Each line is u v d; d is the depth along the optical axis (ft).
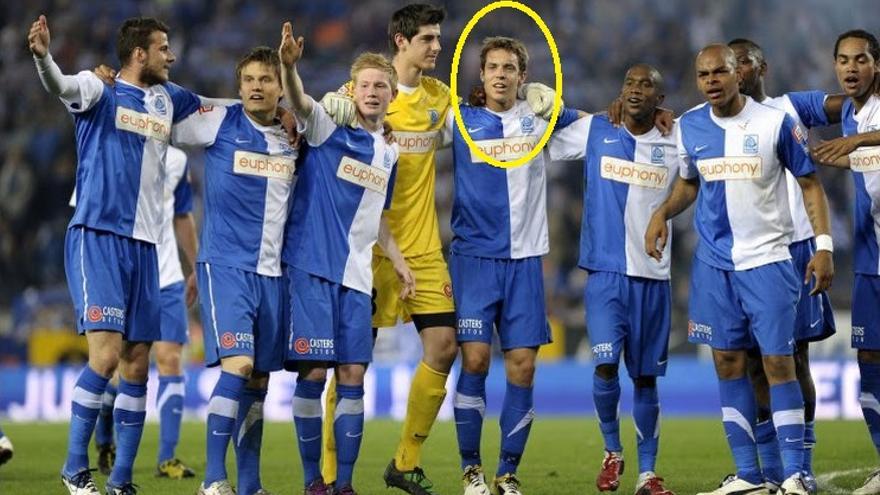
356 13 314.14
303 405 94.94
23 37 297.94
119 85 95.45
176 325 122.11
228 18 309.83
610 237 101.09
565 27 311.68
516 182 99.86
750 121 94.32
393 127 100.22
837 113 107.04
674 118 101.81
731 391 97.04
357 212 95.40
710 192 95.76
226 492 91.15
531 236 100.53
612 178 101.04
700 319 96.99
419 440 101.71
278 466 126.72
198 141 95.04
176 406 120.98
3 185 260.83
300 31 310.86
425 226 101.09
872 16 323.57
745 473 96.32
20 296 239.50
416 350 209.26
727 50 93.81
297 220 95.25
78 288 93.81
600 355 100.01
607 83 303.89
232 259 93.09
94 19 304.09
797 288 94.99
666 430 161.99
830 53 320.91
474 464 100.27
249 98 93.15
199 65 298.97
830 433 151.33
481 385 100.01
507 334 100.27
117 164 94.32
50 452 139.85
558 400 203.41
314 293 94.12
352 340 95.25
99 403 94.79
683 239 253.44
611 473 103.19
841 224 257.75
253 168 93.56
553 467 125.59
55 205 262.47
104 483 115.03
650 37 312.91
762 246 94.27
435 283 100.37
